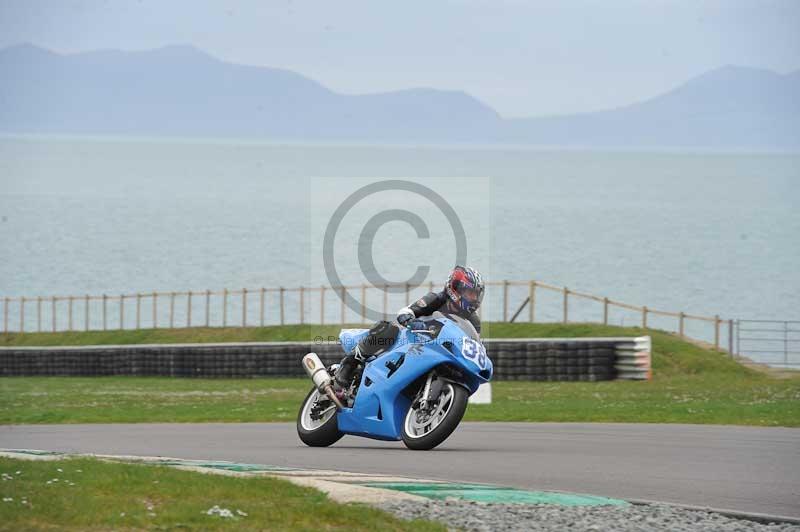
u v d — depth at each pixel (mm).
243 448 46656
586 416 64188
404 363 43875
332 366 47281
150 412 72875
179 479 31938
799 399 77625
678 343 122562
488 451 44375
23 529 25312
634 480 36562
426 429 44812
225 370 130375
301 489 31016
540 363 108625
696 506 31219
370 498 31078
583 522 28516
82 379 135500
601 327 132750
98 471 32844
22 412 73500
